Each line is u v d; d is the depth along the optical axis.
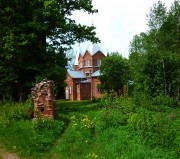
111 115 20.28
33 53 31.77
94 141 17.77
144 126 17.38
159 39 35.25
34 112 21.69
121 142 16.22
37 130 19.14
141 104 26.17
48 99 21.62
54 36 33.69
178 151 14.91
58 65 32.03
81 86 68.50
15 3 31.39
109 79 52.50
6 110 23.55
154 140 16.12
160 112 24.27
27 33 31.36
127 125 18.62
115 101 24.33
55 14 30.94
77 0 35.53
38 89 21.69
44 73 30.48
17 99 35.94
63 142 17.72
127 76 52.09
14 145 17.41
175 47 35.25
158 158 14.26
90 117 22.70
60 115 23.62
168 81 33.31
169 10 36.66
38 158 15.90
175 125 19.22
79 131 19.00
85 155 15.95
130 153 14.83
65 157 15.82
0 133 19.42
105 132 18.03
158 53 33.88
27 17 32.09
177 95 32.94
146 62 33.59
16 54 30.25
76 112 25.39
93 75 68.75
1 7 31.67
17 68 32.75
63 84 31.91
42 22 31.34
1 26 31.30
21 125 20.42
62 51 33.31
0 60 31.73
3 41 30.88
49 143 17.66
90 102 39.22
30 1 31.42
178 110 25.69
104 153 15.72
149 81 32.97
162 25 36.19
